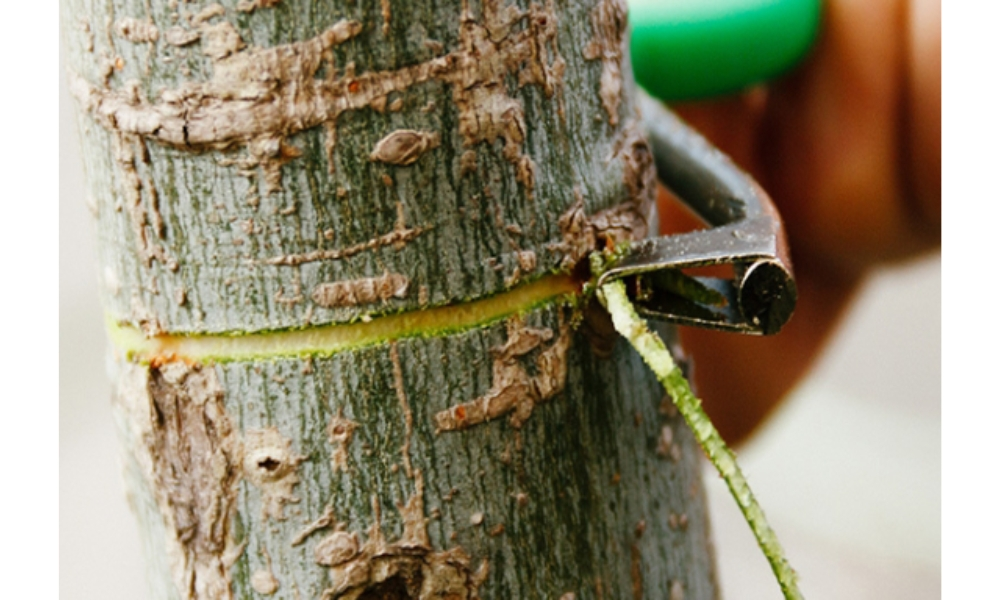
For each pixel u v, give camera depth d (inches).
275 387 15.4
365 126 15.1
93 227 16.0
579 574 15.9
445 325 15.5
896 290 56.9
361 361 15.3
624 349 16.1
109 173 15.5
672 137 17.2
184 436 15.6
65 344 47.1
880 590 41.5
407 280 15.3
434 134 15.2
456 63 15.1
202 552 15.7
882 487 45.7
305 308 15.3
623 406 16.1
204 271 15.4
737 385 20.5
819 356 21.0
